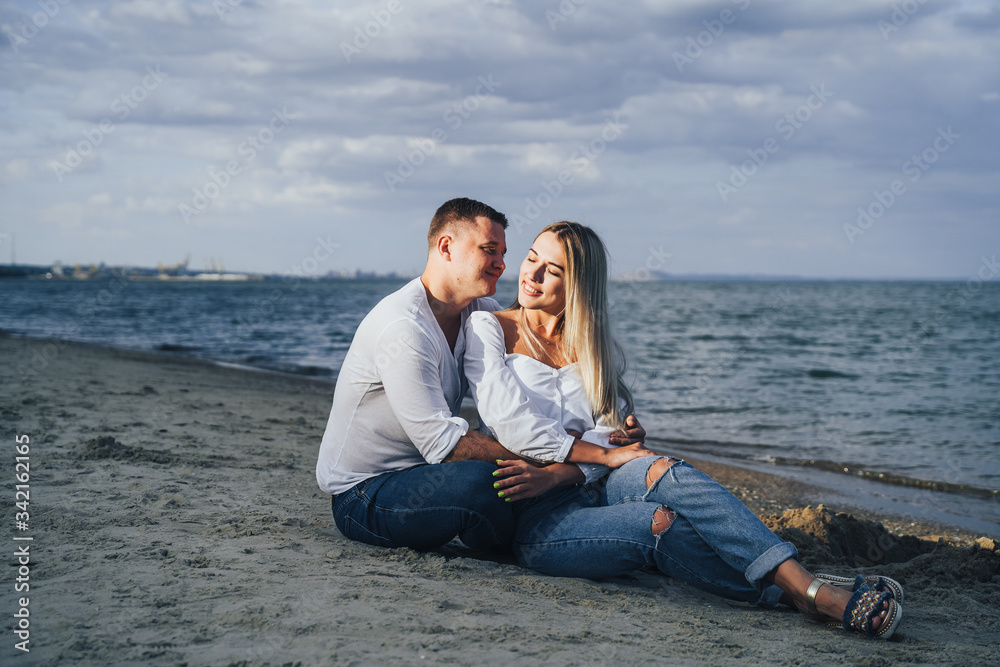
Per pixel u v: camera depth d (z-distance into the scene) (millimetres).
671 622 2268
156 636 1758
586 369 2785
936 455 7645
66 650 1649
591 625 2150
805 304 58562
